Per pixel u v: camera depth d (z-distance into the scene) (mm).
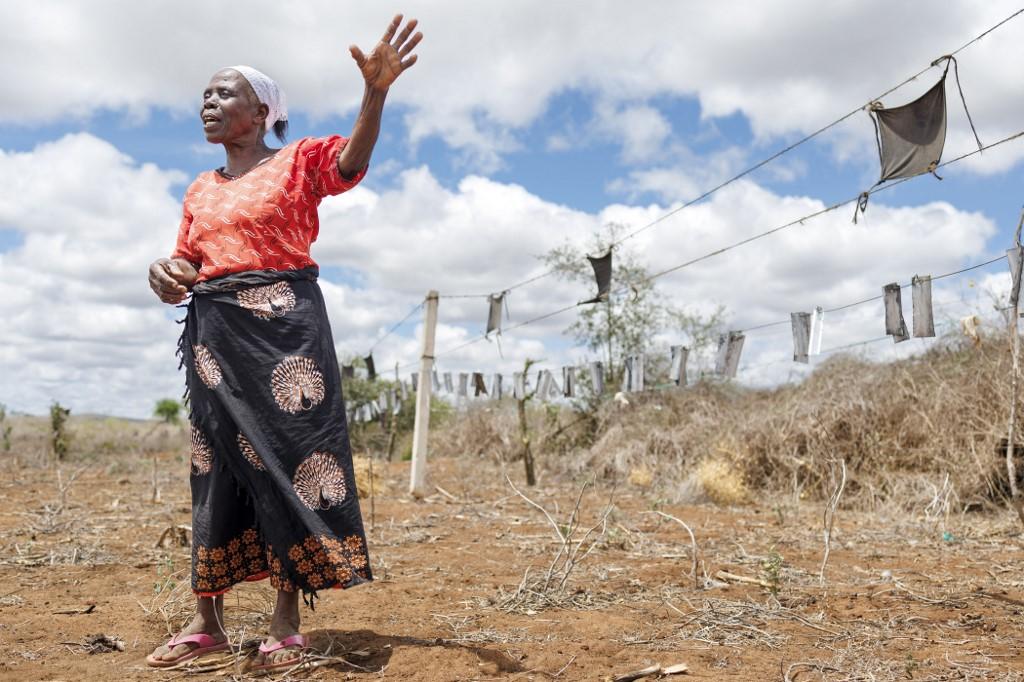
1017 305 4211
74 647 3729
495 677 3229
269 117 3674
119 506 8453
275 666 3330
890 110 4828
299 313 3438
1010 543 6676
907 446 9984
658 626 4035
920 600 4551
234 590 4746
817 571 5457
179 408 21703
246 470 3406
